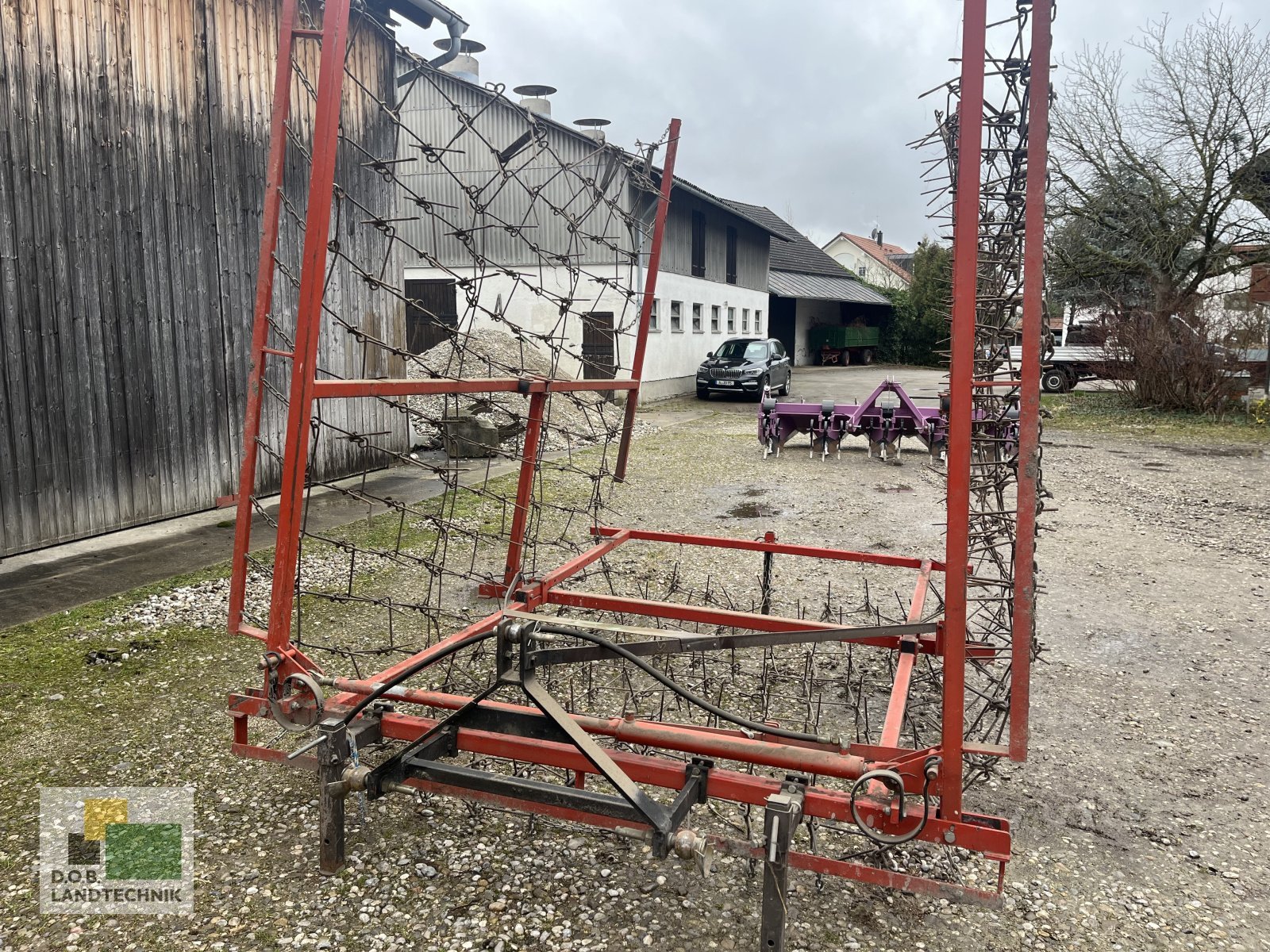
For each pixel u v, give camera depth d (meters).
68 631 4.38
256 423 2.66
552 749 2.36
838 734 3.38
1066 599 5.18
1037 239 1.91
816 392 21.53
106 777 2.97
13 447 5.70
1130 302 18.42
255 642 4.26
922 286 35.44
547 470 9.38
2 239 5.52
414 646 4.20
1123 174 17.91
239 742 2.60
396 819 2.71
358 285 8.49
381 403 9.02
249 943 2.16
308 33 2.56
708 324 22.12
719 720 3.50
